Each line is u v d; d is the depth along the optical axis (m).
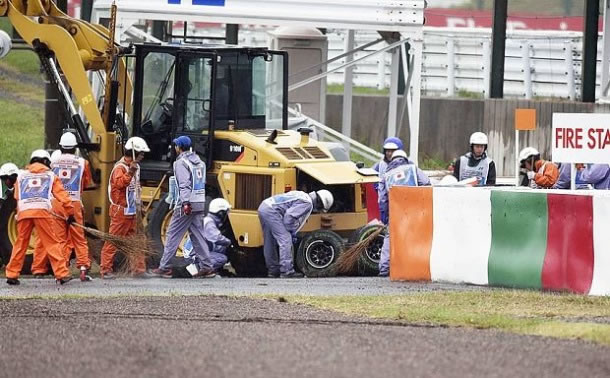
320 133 110.62
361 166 74.50
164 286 63.53
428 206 64.00
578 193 59.09
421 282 64.00
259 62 74.25
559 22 166.50
